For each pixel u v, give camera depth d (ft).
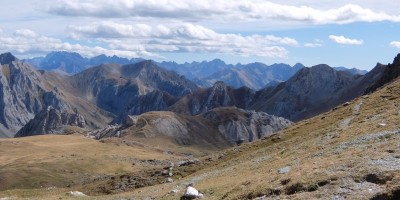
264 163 215.31
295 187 114.52
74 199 205.57
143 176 345.72
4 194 305.12
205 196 155.84
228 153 354.13
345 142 179.22
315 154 174.19
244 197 125.80
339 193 100.53
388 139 160.04
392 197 88.07
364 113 298.15
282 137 346.13
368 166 112.68
